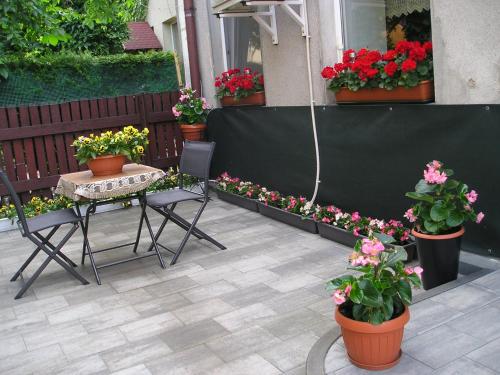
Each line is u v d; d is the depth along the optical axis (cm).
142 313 333
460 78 336
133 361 274
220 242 468
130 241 498
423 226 313
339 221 433
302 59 489
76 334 312
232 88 579
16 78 617
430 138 360
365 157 423
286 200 512
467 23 324
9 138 593
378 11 422
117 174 416
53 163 623
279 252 427
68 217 402
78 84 655
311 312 313
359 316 220
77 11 977
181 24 700
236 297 345
